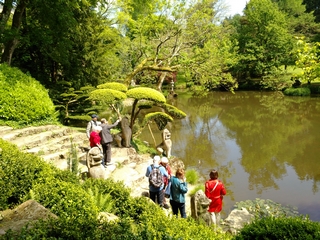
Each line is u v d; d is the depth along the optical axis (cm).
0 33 1227
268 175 1302
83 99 1568
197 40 2112
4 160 573
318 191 1116
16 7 1330
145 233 385
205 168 1405
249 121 2442
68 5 1355
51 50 1522
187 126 2344
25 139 984
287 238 382
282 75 3978
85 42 1702
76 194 507
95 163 747
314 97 3481
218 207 713
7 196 510
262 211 890
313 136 1903
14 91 1082
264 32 4197
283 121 2378
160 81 2303
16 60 1642
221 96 3900
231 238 477
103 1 1595
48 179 553
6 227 398
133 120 1298
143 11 2019
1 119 1055
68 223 365
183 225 494
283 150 1648
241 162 1485
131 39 2231
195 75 2152
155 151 1327
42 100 1170
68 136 1108
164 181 778
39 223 364
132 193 855
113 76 2144
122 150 1113
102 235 355
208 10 2031
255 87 4416
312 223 403
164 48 2069
